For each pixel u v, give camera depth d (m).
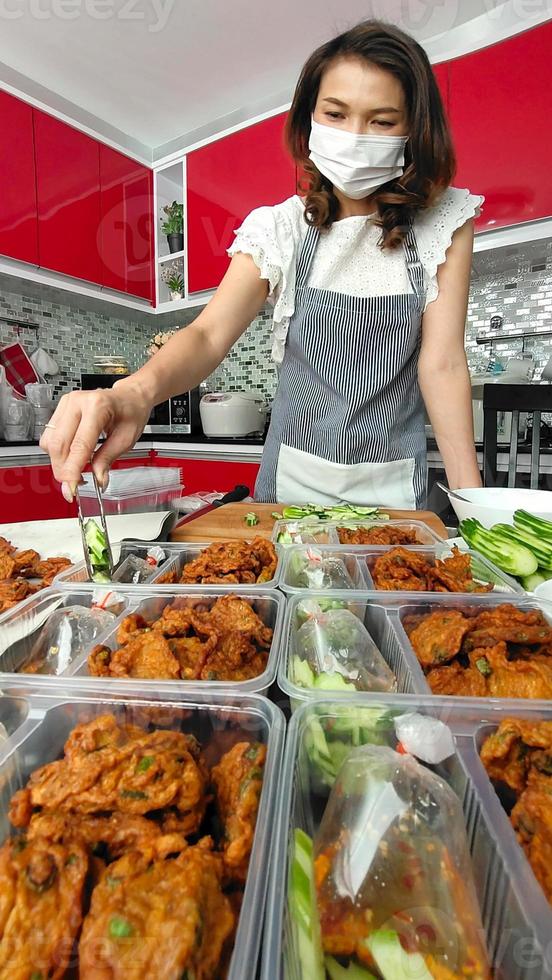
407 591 0.70
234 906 0.32
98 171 2.85
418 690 0.51
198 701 0.47
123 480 1.29
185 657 0.56
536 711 0.45
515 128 2.06
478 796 0.39
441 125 1.13
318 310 1.27
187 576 0.78
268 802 0.36
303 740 0.42
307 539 0.98
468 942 0.32
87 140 2.78
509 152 2.09
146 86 2.61
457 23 2.19
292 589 0.71
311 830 0.38
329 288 1.28
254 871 0.31
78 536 1.02
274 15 2.16
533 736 0.41
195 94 2.67
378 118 1.11
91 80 2.55
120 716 0.47
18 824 0.36
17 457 2.38
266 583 0.72
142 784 0.36
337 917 0.33
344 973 0.31
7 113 2.40
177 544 0.90
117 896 0.31
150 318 3.51
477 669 0.54
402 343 1.26
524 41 2.01
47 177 2.59
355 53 1.05
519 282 2.50
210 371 1.22
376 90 1.07
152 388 0.92
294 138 1.29
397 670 0.60
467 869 0.35
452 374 1.23
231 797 0.38
